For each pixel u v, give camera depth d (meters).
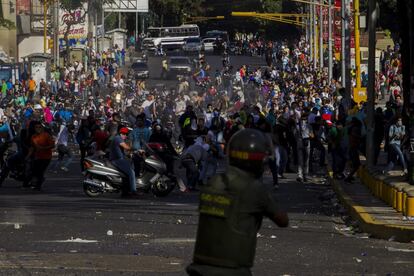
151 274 21.12
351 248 26.70
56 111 83.44
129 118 80.50
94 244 26.27
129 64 190.50
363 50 117.38
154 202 40.38
